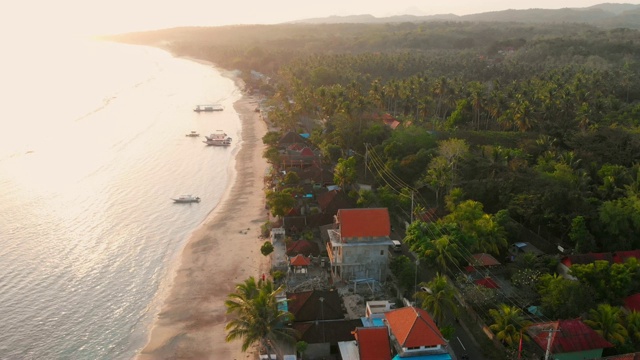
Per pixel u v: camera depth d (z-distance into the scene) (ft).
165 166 501.97
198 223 371.15
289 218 350.02
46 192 416.26
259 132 645.51
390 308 247.09
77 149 542.16
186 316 258.78
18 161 490.49
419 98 600.39
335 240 284.61
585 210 310.04
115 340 240.94
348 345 220.43
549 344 192.65
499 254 302.25
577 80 609.42
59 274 295.48
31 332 244.42
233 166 507.71
